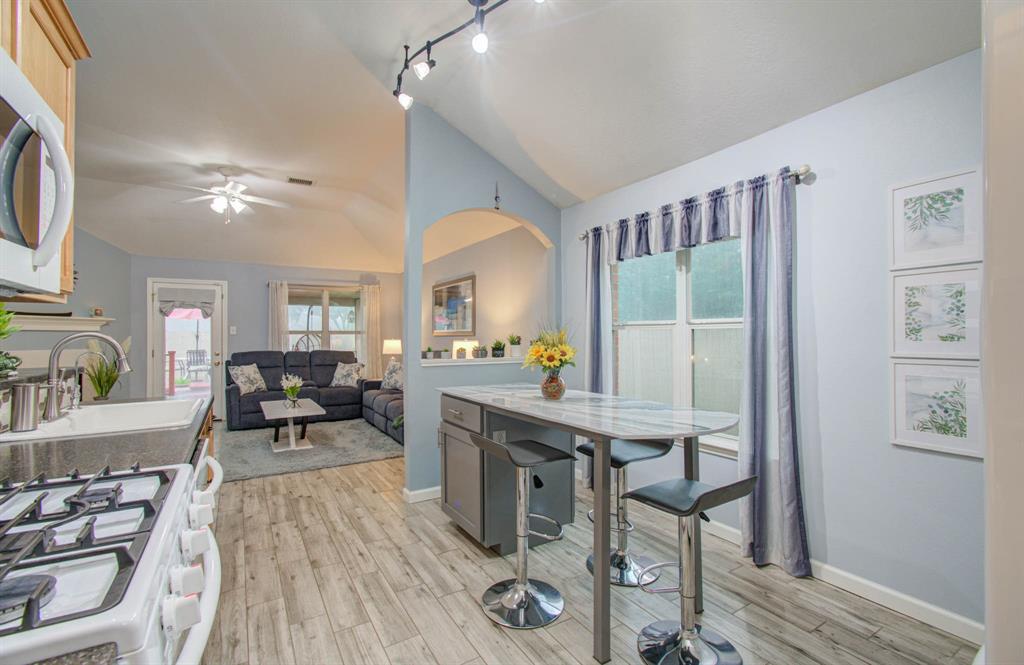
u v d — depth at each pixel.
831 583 2.21
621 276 3.63
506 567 2.39
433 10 2.46
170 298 6.44
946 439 1.87
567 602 2.09
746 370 2.49
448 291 6.07
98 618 0.49
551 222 4.06
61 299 1.40
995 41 0.37
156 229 5.86
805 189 2.33
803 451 2.32
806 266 2.33
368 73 3.03
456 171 3.58
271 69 2.96
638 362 3.48
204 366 6.68
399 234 6.11
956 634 1.83
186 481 0.98
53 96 1.25
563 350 2.47
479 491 2.54
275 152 4.21
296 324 7.46
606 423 1.82
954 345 1.85
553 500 2.78
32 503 0.80
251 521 2.97
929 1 1.72
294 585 2.20
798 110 2.32
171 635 0.59
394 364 6.75
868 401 2.10
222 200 4.50
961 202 1.83
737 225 2.61
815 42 2.00
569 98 2.84
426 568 2.37
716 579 2.27
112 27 2.54
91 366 3.63
